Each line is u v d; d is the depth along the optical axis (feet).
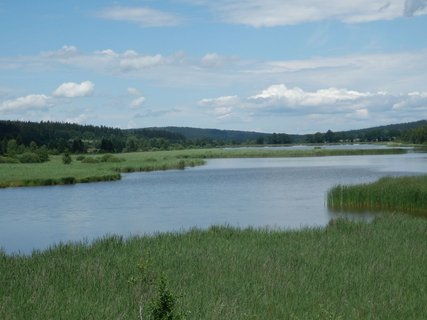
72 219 113.70
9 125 578.66
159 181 209.97
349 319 35.68
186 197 153.17
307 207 125.70
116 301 39.29
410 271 49.78
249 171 261.03
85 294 41.70
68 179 204.95
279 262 53.52
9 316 36.04
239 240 67.26
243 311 36.96
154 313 29.40
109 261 53.78
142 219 112.16
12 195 162.40
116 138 636.89
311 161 352.49
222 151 525.75
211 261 53.83
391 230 73.20
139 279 43.96
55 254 58.75
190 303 37.91
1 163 310.24
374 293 42.22
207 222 106.32
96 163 311.68
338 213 113.29
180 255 56.75
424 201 112.98
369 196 120.78
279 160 382.01
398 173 219.82
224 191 167.84
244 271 49.85
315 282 45.75
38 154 338.75
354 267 51.60
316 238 68.23
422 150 504.84
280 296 41.32
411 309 37.78
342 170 247.70
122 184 197.98
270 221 105.40
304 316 35.86
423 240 66.08
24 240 89.61
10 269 51.44
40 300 39.99
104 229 99.96
